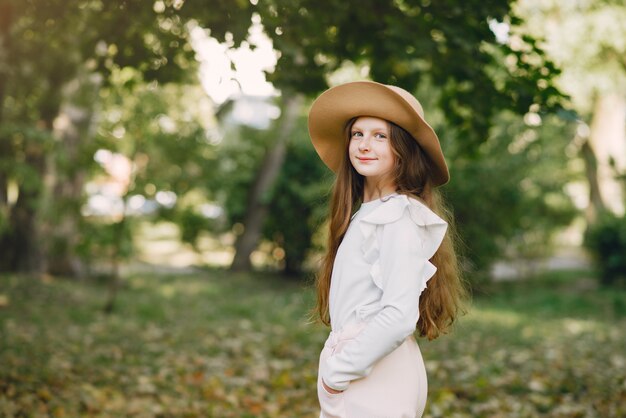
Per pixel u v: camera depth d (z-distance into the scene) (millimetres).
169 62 4953
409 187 2283
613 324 10117
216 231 16953
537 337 8320
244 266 15492
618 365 6391
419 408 2246
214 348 6859
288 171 14766
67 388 4773
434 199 2338
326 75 5125
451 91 5055
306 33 4430
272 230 15148
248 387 5180
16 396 4391
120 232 9344
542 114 4750
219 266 17062
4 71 6516
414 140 2283
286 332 8086
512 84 4547
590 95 15781
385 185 2314
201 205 16172
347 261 2188
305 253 14867
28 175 9719
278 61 4336
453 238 2590
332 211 2434
